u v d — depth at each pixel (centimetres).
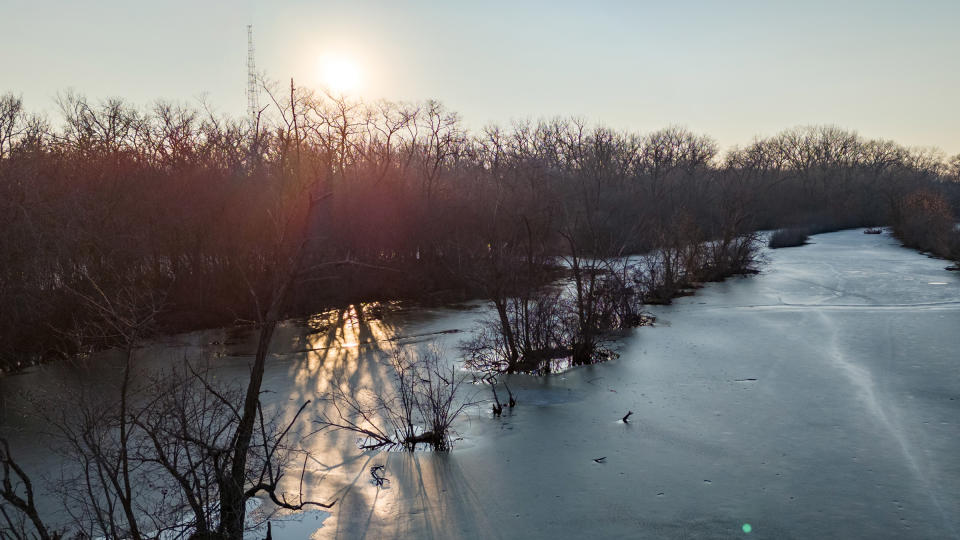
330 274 2800
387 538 865
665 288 2722
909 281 2981
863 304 2469
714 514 900
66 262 1928
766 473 1022
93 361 1839
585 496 966
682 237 3170
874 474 1005
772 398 1383
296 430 1255
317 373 1691
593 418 1295
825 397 1378
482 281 1744
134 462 1024
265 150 2702
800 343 1866
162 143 2678
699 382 1516
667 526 874
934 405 1307
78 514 921
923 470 1013
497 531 876
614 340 1833
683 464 1067
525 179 3188
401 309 2666
